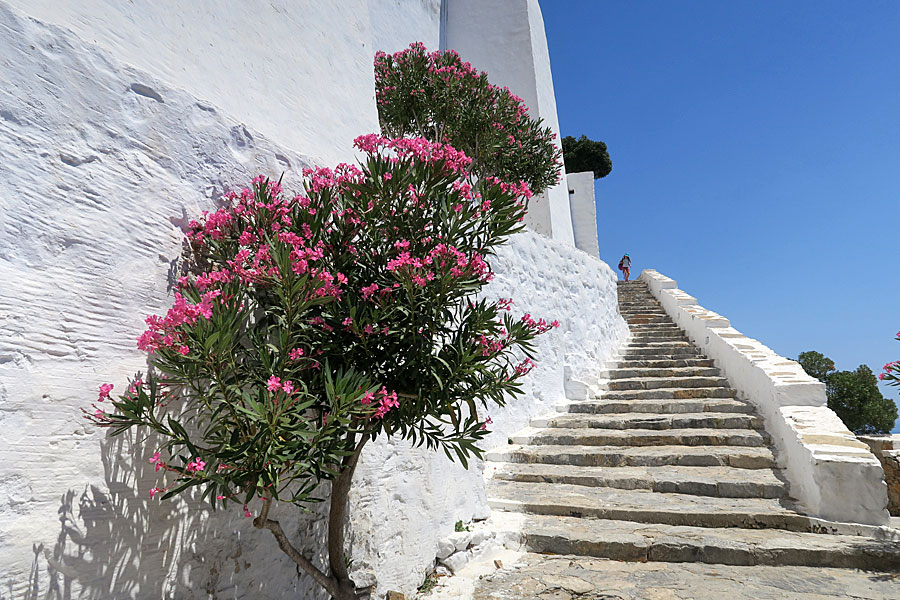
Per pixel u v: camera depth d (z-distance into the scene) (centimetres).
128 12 268
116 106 223
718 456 577
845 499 445
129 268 221
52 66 200
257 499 264
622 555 425
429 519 401
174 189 246
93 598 191
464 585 380
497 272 693
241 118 332
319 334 240
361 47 486
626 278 1977
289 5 394
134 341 218
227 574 245
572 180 1884
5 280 177
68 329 194
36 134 192
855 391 1716
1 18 185
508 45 1245
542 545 445
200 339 183
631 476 554
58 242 195
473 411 269
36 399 181
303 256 218
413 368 242
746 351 768
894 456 786
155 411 220
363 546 331
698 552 415
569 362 846
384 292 243
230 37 336
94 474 196
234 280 221
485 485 537
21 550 171
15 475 173
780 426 583
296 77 392
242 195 263
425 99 798
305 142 387
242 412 190
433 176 267
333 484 266
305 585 288
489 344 266
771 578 382
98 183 212
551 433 684
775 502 489
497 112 838
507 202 275
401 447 380
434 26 1252
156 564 214
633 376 891
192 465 183
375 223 262
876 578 379
